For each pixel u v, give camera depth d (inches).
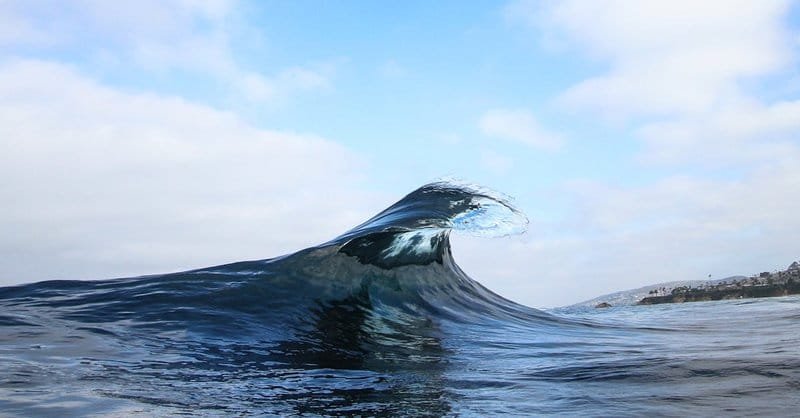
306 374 169.0
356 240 296.5
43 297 256.2
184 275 280.7
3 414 116.7
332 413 126.2
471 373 172.1
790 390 133.9
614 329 307.9
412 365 186.1
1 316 222.4
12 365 158.1
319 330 232.4
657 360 180.5
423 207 324.2
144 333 208.8
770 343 220.1
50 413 118.3
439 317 285.4
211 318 230.1
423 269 328.5
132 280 280.7
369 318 260.2
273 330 225.5
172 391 143.2
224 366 175.8
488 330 271.7
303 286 268.1
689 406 123.2
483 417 121.3
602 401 131.4
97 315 229.0
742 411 117.9
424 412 126.6
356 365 184.5
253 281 267.3
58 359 168.2
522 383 155.8
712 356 184.5
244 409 128.9
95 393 136.1
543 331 283.9
